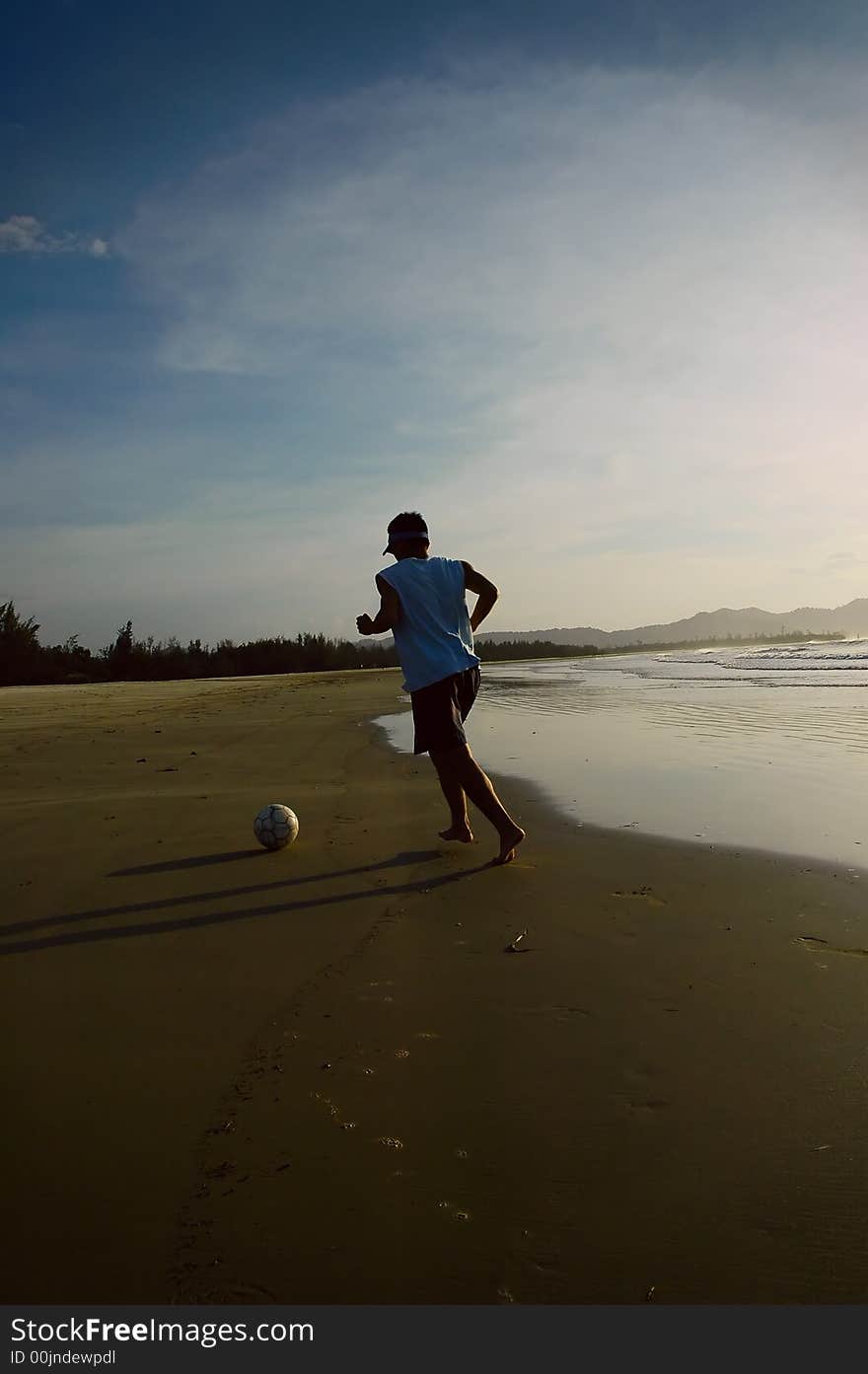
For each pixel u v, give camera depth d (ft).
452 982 8.64
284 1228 5.03
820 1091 6.41
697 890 11.66
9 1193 5.34
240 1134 5.97
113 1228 5.02
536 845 14.47
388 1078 6.74
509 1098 6.43
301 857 13.83
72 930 10.34
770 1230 4.97
